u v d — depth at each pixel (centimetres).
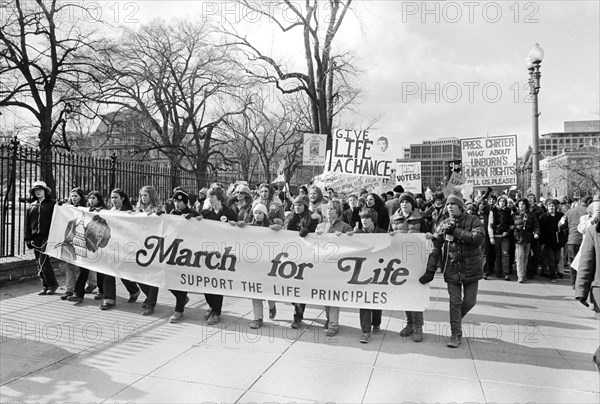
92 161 991
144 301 698
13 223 828
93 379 419
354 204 970
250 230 612
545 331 598
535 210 1052
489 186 1165
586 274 402
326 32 2014
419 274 557
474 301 541
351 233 579
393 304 556
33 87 2372
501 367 465
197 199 1203
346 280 574
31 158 852
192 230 633
